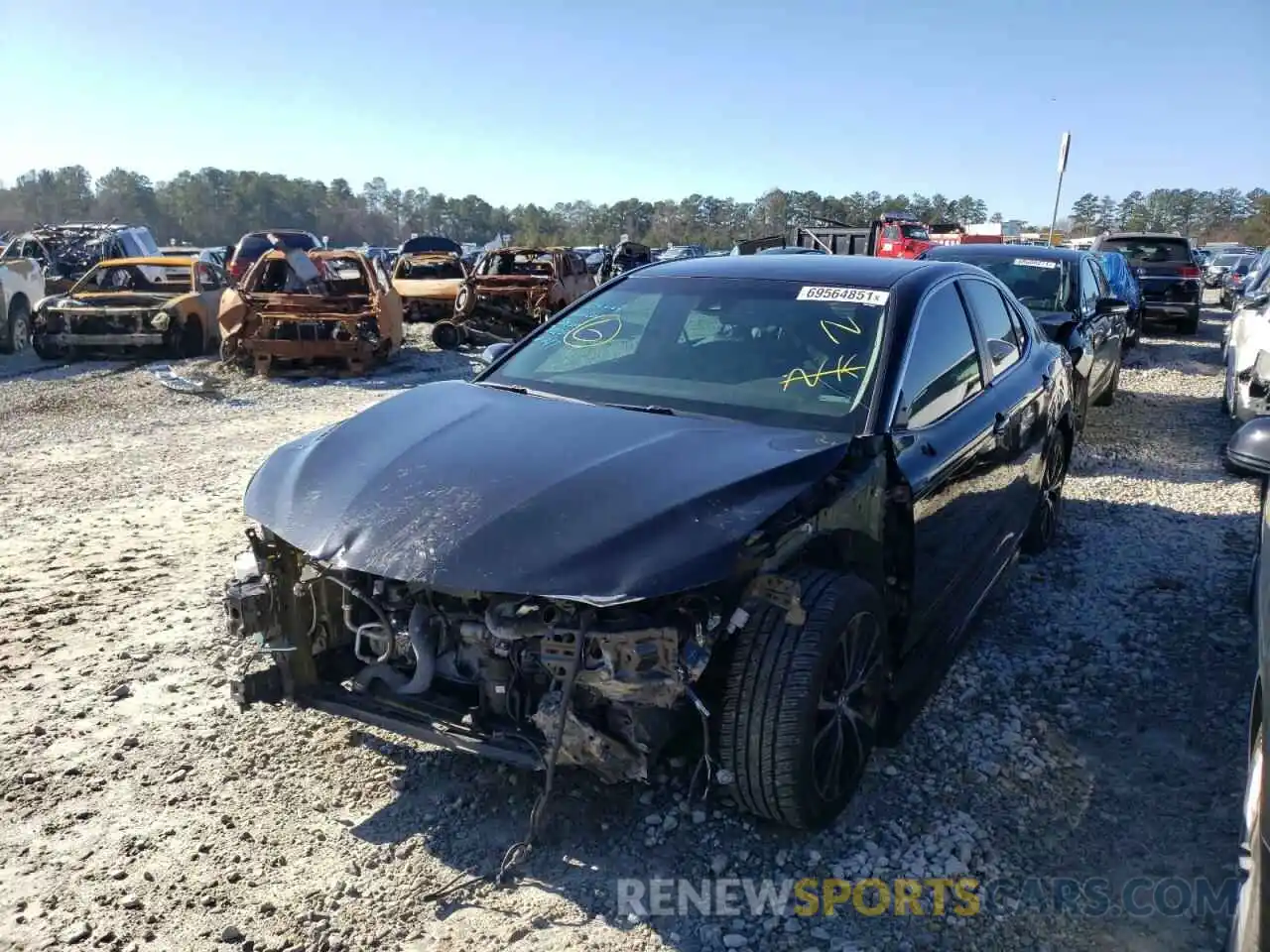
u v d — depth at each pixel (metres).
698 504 2.88
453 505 2.95
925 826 3.27
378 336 13.42
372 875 3.01
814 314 4.05
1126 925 2.84
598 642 2.73
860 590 3.15
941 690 4.23
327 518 3.06
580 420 3.54
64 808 3.33
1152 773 3.63
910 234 29.95
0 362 14.66
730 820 3.26
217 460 8.43
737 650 2.96
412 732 3.07
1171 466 8.24
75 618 4.89
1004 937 2.79
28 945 2.71
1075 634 4.83
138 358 14.78
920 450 3.65
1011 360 5.12
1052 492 5.96
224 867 3.04
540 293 17.27
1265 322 8.99
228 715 3.94
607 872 3.03
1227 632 4.84
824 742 3.11
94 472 8.00
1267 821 2.07
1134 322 15.76
